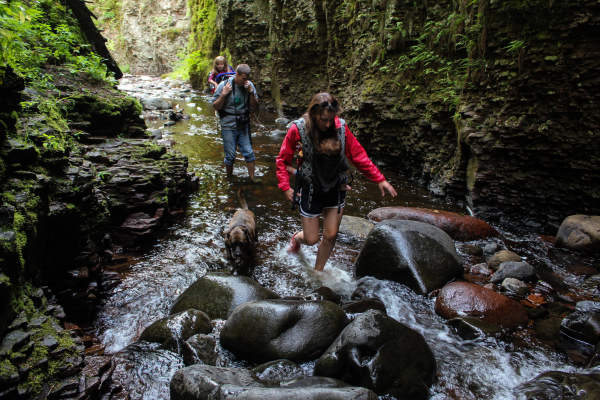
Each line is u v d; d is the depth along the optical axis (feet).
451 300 10.79
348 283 12.49
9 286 6.18
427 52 21.38
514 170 16.74
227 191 19.92
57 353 6.55
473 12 17.56
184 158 19.47
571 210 15.80
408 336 8.30
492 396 7.88
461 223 15.80
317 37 36.76
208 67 59.36
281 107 42.60
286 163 11.15
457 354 9.16
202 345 8.75
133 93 54.13
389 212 17.13
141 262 13.08
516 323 10.21
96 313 10.37
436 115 20.81
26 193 7.96
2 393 5.31
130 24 95.35
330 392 6.50
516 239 15.69
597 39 13.74
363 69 26.86
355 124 26.91
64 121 14.24
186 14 89.10
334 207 11.46
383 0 24.27
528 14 15.01
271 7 43.09
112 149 17.21
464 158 18.70
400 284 12.19
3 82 8.11
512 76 15.84
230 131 20.65
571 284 12.30
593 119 14.37
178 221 16.34
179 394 7.20
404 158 24.09
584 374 8.14
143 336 9.28
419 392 7.74
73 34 22.21
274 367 8.07
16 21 9.92
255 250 14.24
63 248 9.77
